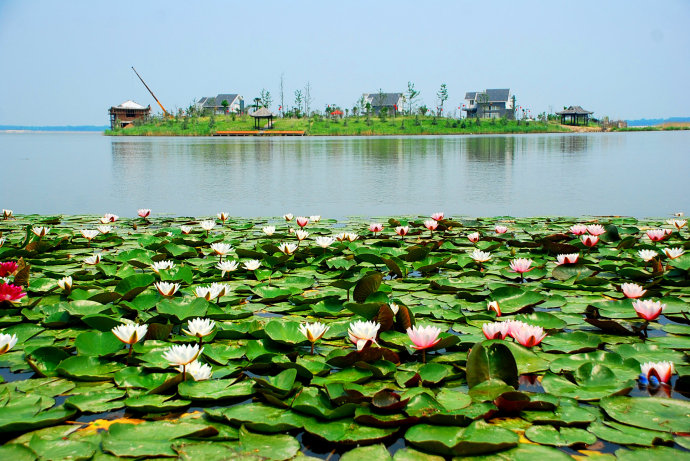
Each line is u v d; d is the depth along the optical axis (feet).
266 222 20.45
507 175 39.70
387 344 8.45
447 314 9.82
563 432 5.88
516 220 20.26
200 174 41.57
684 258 12.27
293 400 6.57
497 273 12.75
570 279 11.98
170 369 7.54
